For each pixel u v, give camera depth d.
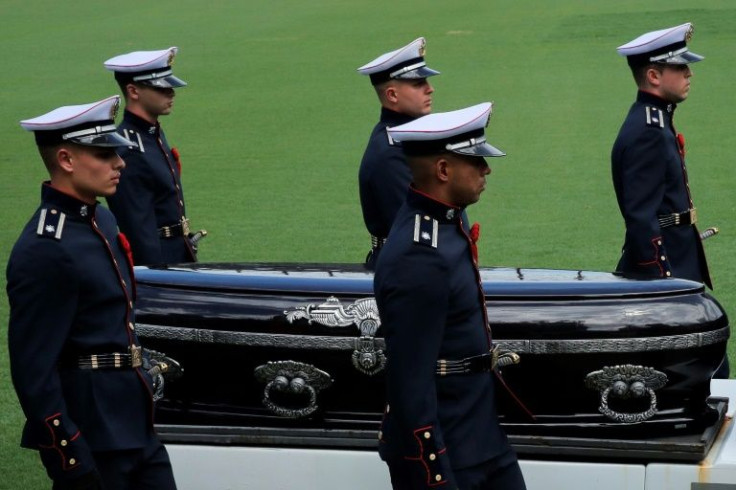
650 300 10.27
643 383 10.11
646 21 61.38
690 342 10.12
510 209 26.97
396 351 8.55
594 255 22.61
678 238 14.04
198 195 29.53
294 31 65.88
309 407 10.51
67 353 9.38
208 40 63.25
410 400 8.49
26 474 12.59
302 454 10.50
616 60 50.34
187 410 10.82
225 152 35.44
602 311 10.13
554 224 25.36
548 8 69.69
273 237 24.84
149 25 70.38
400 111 13.18
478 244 23.78
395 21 68.44
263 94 46.25
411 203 8.88
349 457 10.42
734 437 10.45
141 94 14.61
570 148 34.00
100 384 9.37
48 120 9.30
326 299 10.49
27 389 9.05
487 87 45.78
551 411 10.26
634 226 13.80
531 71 48.97
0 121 42.31
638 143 13.80
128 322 9.55
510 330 10.11
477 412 8.94
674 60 13.70
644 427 10.18
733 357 15.80
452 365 8.86
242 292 10.69
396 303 8.56
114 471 9.40
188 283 10.91
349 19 70.25
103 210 9.88
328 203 28.08
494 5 73.12
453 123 8.77
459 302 8.75
